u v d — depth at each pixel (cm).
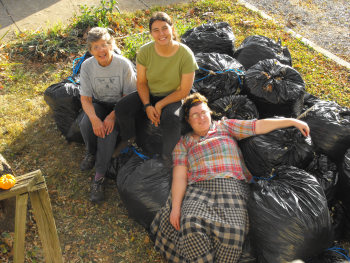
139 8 654
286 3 723
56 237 229
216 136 287
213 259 237
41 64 492
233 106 334
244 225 248
